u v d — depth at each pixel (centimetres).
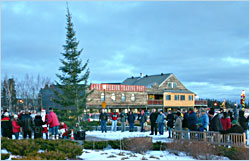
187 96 6016
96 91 4500
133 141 1196
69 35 1820
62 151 1017
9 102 5444
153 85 5541
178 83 6122
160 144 1291
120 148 1262
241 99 2781
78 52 1827
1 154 877
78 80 1814
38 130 1535
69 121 1758
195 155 1049
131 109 5128
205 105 6469
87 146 1302
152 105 5347
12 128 1533
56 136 1557
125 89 4941
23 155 991
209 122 1518
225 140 1245
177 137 1425
